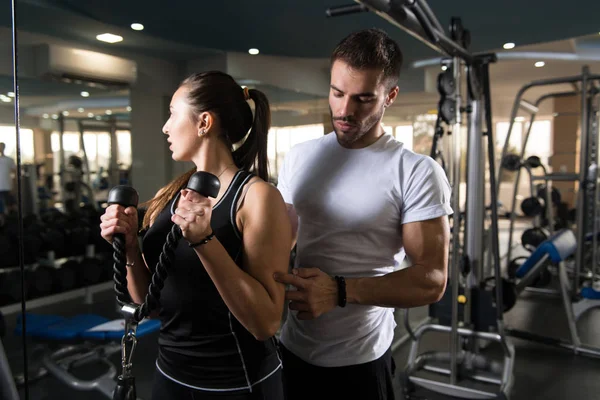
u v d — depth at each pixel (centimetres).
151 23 327
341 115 98
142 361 273
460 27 226
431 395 243
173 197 97
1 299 268
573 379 264
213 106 88
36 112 384
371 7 140
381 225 105
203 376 89
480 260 271
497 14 312
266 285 82
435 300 98
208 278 85
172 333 91
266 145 99
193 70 454
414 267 97
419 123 515
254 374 89
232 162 92
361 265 107
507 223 855
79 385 233
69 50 347
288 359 118
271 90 470
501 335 239
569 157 740
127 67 398
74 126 424
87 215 424
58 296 333
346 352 109
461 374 262
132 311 72
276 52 428
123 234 82
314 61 492
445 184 104
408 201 102
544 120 825
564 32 360
